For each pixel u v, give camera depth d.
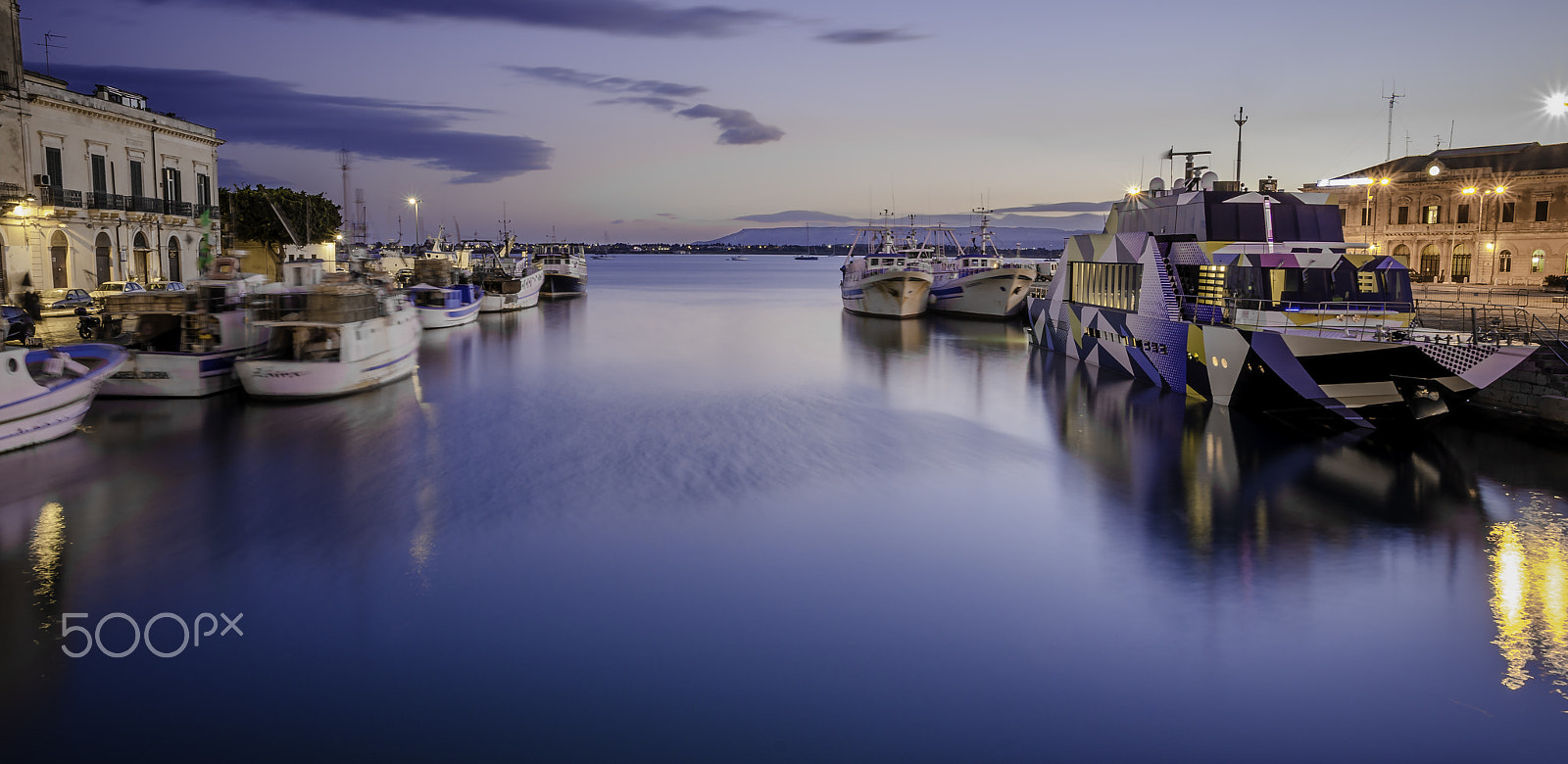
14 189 45.22
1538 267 55.47
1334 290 26.22
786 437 26.89
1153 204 33.38
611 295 115.44
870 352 48.44
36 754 10.91
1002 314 64.44
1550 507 19.28
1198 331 29.05
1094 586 15.59
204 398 30.92
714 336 57.44
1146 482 21.64
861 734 11.38
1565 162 56.56
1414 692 12.17
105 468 22.53
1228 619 14.28
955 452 24.94
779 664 12.98
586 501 20.28
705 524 18.73
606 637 13.77
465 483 21.62
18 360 23.53
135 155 55.94
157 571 16.17
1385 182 61.19
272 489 21.02
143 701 12.03
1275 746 11.10
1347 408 24.89
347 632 13.90
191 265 61.97
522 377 38.91
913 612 14.60
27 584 15.63
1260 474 22.03
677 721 11.62
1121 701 12.05
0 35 45.31
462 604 14.84
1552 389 24.53
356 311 32.28
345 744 11.12
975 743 11.18
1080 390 34.12
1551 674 12.62
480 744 11.12
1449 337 23.52
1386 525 18.36
